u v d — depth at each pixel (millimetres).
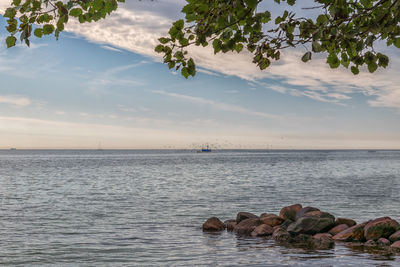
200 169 104438
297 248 16203
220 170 99062
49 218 25812
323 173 84625
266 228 19656
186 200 37125
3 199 37938
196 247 16672
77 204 34062
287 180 63969
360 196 39406
